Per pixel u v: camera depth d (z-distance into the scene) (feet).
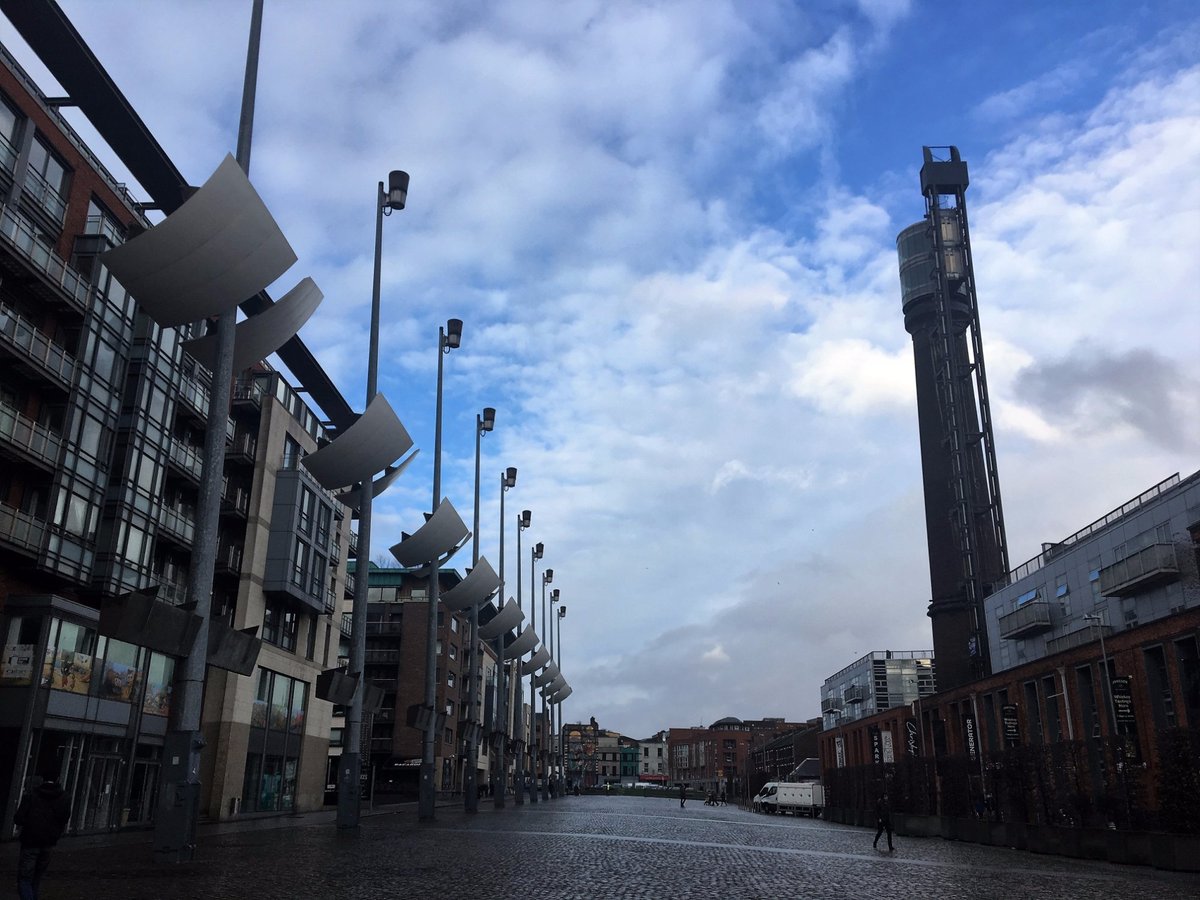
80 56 90.33
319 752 154.10
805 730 386.32
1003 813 107.96
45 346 86.58
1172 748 76.69
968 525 233.35
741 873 55.16
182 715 52.21
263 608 131.95
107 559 94.02
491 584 146.51
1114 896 47.57
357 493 94.84
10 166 84.69
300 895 38.04
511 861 57.77
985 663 213.66
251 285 57.67
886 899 43.11
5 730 80.64
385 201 95.04
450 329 125.49
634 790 518.37
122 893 37.55
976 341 246.47
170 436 108.17
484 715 330.54
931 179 262.88
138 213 107.65
